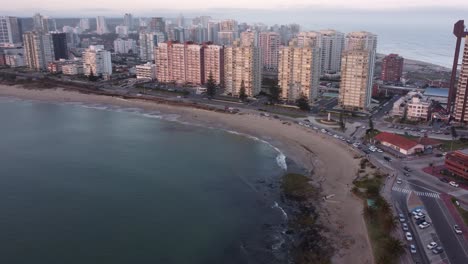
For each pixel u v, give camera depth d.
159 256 105.31
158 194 140.75
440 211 122.81
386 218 114.88
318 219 122.00
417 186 140.50
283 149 186.88
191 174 159.00
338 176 152.25
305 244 110.06
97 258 103.62
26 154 179.62
